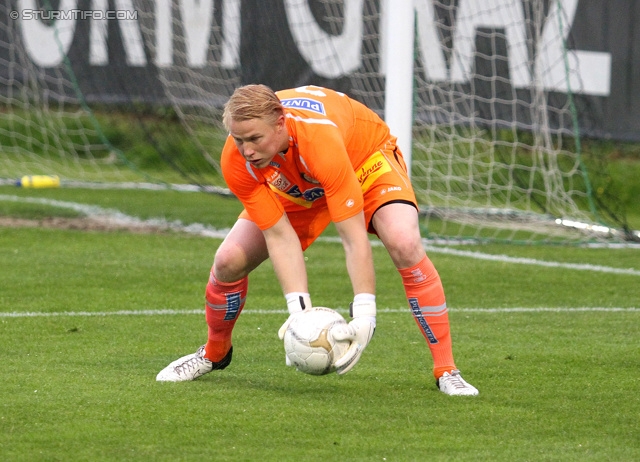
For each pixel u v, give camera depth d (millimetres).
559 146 38938
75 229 33188
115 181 47031
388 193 14070
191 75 40875
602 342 19047
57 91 44344
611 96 39969
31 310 21000
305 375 15906
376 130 14328
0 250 28688
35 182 43688
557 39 37219
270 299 22984
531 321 21109
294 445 11875
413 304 14547
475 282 25797
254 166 12328
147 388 14656
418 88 36812
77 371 15789
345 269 27203
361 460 11328
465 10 36531
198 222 35719
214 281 14445
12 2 43750
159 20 41031
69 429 12367
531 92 37531
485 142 38531
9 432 12203
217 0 39656
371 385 15250
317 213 14258
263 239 14219
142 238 31859
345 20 37344
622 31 39875
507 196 39031
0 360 16547
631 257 30797
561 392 14945
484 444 12055
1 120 52188
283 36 38656
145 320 20328
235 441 11992
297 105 12867
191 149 51188
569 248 32500
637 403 14289
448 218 37969
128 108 48094
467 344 18734
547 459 11461
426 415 13398
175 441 11945
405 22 29078
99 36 42719
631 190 43906
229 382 15273
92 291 23281
